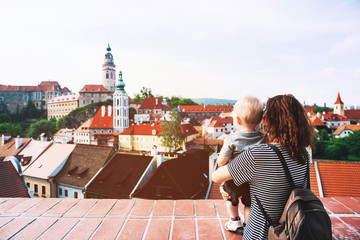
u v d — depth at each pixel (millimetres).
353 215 4000
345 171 16703
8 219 4160
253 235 2539
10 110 196625
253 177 2539
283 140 2523
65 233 3732
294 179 2445
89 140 113938
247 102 3064
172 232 3709
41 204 4719
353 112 146750
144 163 28312
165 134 80938
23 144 47062
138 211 4402
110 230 3797
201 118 161375
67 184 31547
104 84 178250
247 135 3146
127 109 116750
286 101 2656
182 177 25234
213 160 19422
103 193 27000
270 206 2461
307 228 2045
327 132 93500
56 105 180375
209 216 4191
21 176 19359
